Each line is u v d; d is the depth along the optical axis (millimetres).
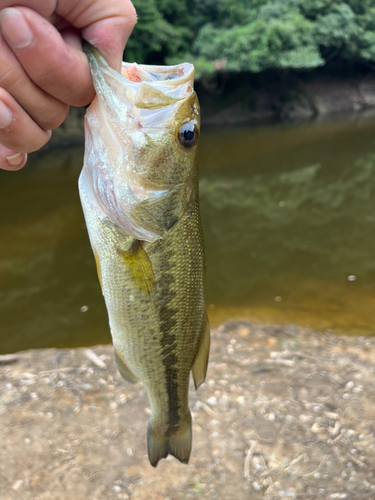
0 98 152
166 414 271
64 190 1700
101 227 211
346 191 1685
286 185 1798
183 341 249
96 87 170
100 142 198
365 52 4211
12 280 925
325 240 1169
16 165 200
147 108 199
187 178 219
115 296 222
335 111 4449
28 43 145
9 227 1273
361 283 868
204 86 3941
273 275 932
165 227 219
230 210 1485
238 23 3707
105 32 165
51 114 164
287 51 3600
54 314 773
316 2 3924
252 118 4191
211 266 997
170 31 3299
